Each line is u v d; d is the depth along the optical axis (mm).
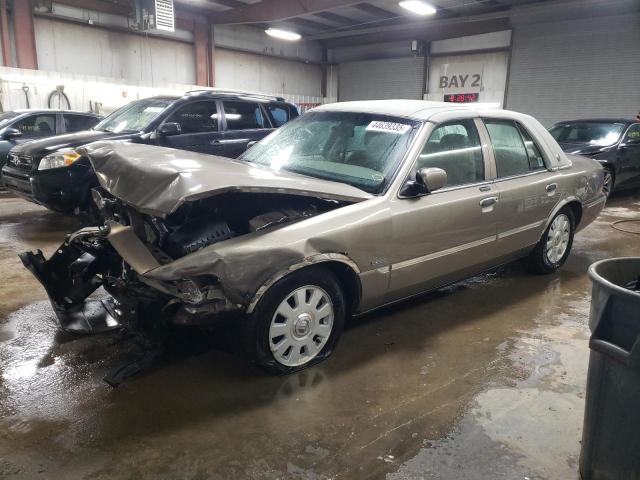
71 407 2490
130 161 2740
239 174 2559
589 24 13844
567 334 3445
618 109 13789
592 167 4879
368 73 18969
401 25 17109
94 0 12438
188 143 6613
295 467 2102
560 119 14875
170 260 2566
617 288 1623
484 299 4070
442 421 2434
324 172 3307
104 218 3113
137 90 13562
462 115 3602
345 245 2752
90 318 3232
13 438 2250
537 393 2693
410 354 3107
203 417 2428
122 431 2312
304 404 2553
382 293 3090
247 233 2729
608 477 1763
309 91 19484
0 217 6762
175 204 2246
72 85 12258
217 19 14977
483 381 2809
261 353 2635
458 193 3395
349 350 3137
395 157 3188
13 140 8250
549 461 2162
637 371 1597
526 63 15195
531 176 4070
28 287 4098
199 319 2396
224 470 2074
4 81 11195
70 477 2020
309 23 17344
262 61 17375
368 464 2127
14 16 11258
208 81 15523
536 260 4508
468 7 15109
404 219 3025
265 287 2506
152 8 12273
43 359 2961
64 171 5555
